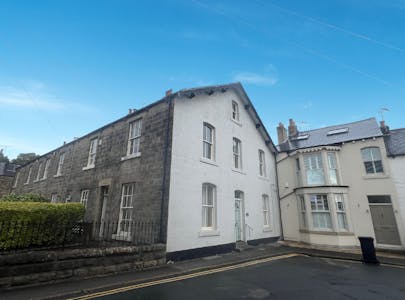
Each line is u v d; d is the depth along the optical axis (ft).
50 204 27.35
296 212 60.13
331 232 51.85
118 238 36.73
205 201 40.98
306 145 65.00
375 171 53.83
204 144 43.34
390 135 58.03
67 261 23.00
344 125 68.39
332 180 56.08
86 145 54.29
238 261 33.86
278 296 20.38
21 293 18.93
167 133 36.24
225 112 49.39
